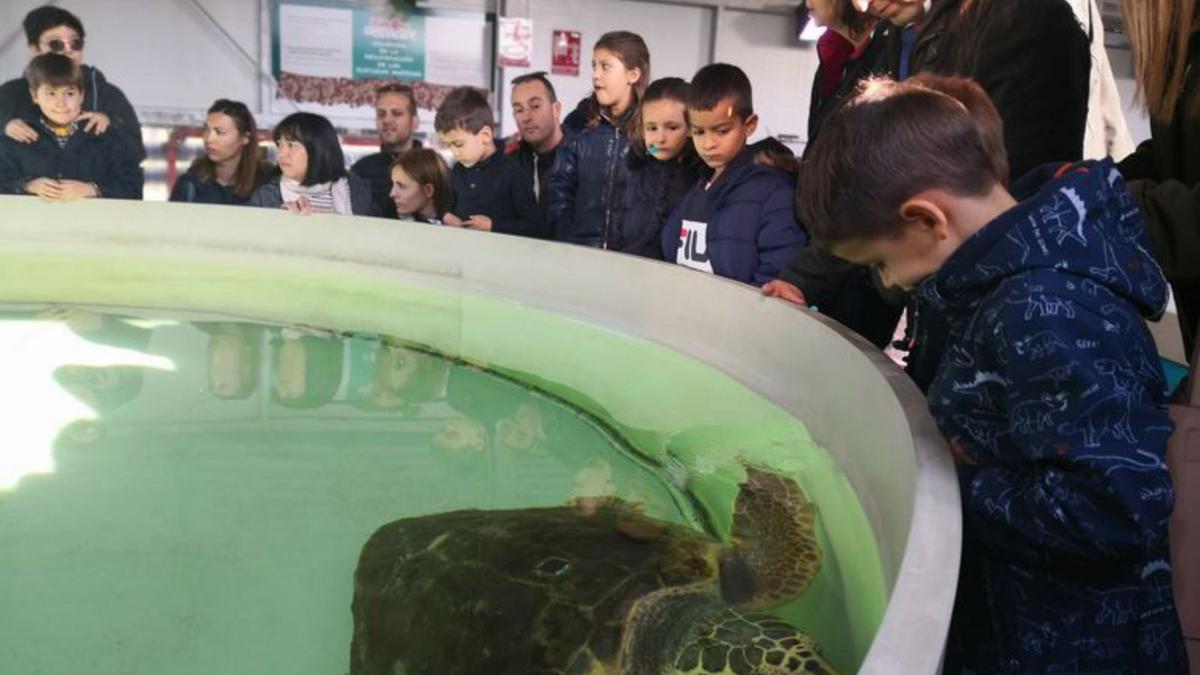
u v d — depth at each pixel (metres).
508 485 1.27
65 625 1.02
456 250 2.01
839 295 1.51
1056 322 0.64
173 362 1.86
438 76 5.94
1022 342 0.65
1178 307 0.95
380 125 3.41
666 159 2.07
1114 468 0.61
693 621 0.85
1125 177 1.08
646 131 2.04
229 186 3.14
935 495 0.60
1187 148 0.90
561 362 1.66
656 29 6.17
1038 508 0.64
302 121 2.77
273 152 5.22
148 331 2.04
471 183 2.77
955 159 0.70
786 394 1.19
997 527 0.68
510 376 1.73
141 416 1.59
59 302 2.20
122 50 5.46
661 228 2.15
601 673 0.85
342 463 1.39
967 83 0.82
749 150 1.80
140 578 1.11
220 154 3.07
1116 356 0.64
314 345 1.97
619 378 1.53
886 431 0.85
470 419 1.55
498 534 1.10
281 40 5.67
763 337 1.30
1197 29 0.88
